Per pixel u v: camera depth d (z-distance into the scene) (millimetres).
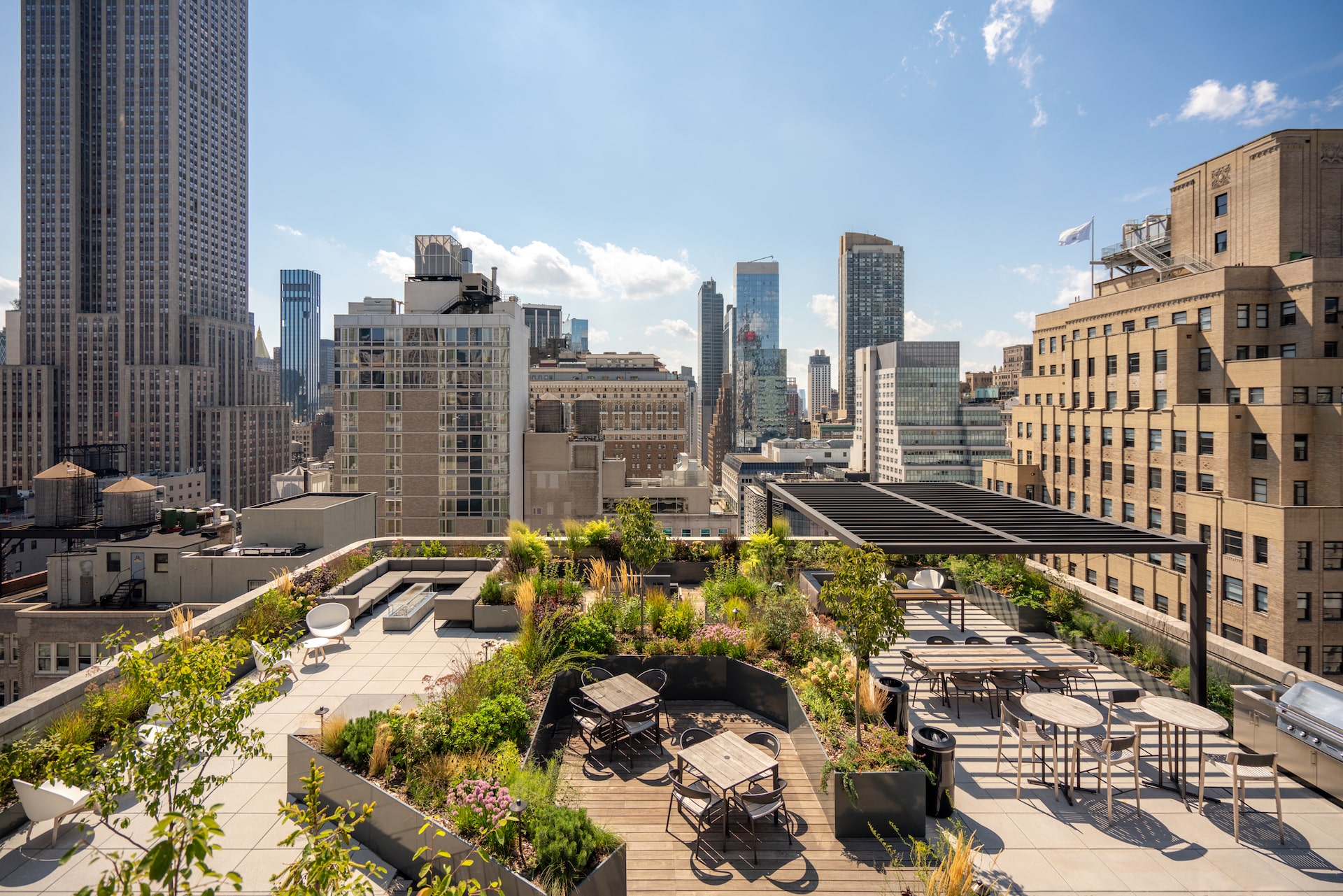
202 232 193375
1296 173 51156
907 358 178000
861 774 8320
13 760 7938
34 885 7020
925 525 15133
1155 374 54844
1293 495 44062
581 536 18906
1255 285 50094
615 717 9953
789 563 19078
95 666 9711
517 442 68938
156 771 5633
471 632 14805
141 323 181250
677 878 7574
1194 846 8180
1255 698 10328
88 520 60594
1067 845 8203
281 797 8555
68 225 179625
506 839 6926
